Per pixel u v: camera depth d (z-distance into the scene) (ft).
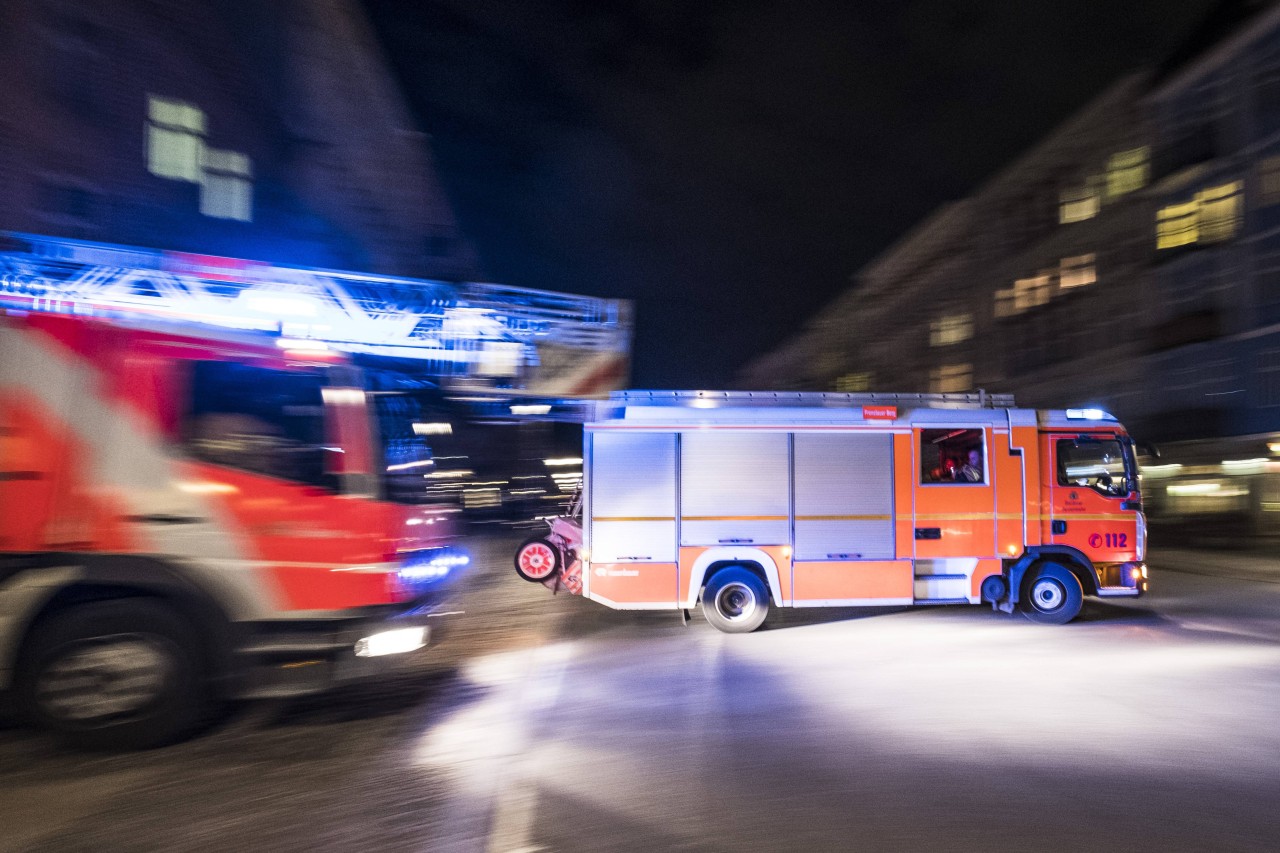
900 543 28.55
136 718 15.65
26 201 45.44
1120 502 29.32
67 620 15.42
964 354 131.85
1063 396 103.50
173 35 55.83
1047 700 19.26
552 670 22.76
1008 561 29.09
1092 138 98.48
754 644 26.27
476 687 20.89
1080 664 23.03
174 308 20.85
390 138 84.43
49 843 11.79
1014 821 12.34
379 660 17.15
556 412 35.37
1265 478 68.13
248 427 16.67
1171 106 84.74
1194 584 42.78
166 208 56.18
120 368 16.10
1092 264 98.07
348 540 16.84
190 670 15.99
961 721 17.62
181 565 16.10
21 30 45.21
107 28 50.72
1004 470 29.07
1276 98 70.69
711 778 14.26
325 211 72.79
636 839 11.78
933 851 11.35
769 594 28.35
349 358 17.79
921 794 13.44
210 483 16.30
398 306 28.07
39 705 15.29
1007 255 119.14
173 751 15.87
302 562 16.60
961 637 27.07
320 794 13.64
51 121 47.29
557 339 35.65
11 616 15.23
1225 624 29.66
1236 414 73.72
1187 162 81.87
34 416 15.72
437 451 29.91
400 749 15.98
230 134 62.18
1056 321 105.91
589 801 13.26
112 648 15.57
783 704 19.13
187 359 16.43
